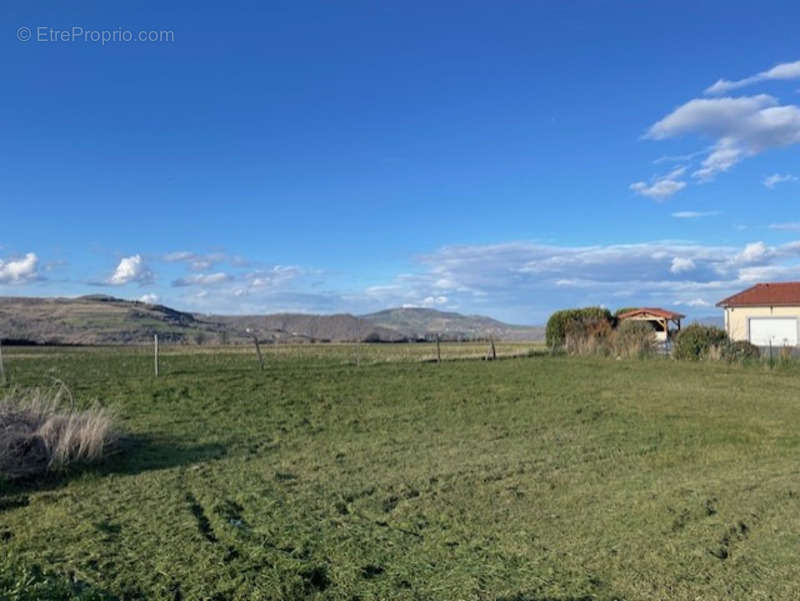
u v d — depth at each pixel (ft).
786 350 78.18
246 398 45.14
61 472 25.23
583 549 17.69
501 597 14.39
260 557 16.40
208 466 27.09
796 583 15.52
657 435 34.86
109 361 74.54
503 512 21.18
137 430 33.83
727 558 17.13
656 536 18.66
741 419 39.99
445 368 67.46
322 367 66.18
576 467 27.61
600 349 88.48
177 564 15.96
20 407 29.40
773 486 24.26
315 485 24.26
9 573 14.74
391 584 15.07
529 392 50.42
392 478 25.45
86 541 17.61
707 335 81.05
